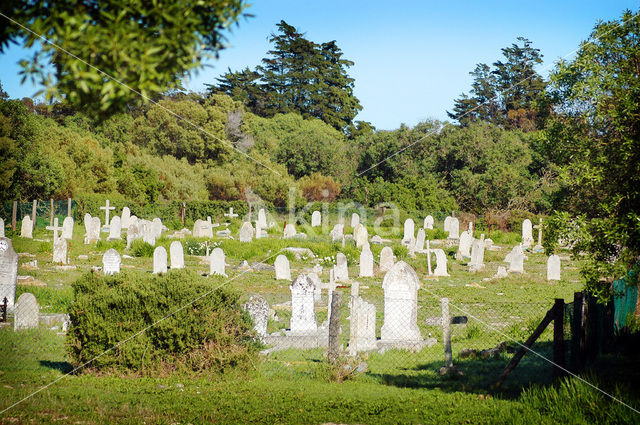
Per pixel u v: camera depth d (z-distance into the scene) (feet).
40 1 19.83
